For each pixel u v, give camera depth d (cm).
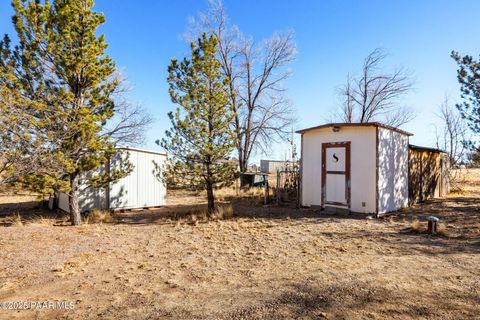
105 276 433
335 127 991
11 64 706
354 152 964
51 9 745
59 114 673
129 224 869
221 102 952
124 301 345
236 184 1803
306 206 1102
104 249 583
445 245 577
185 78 958
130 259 518
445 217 879
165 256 537
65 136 682
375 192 915
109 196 1097
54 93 733
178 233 735
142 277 428
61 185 752
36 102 615
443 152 1536
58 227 799
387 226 774
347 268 450
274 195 1438
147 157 1231
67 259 511
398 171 1047
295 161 1563
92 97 770
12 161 521
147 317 305
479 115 1070
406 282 390
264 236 689
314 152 1077
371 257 507
